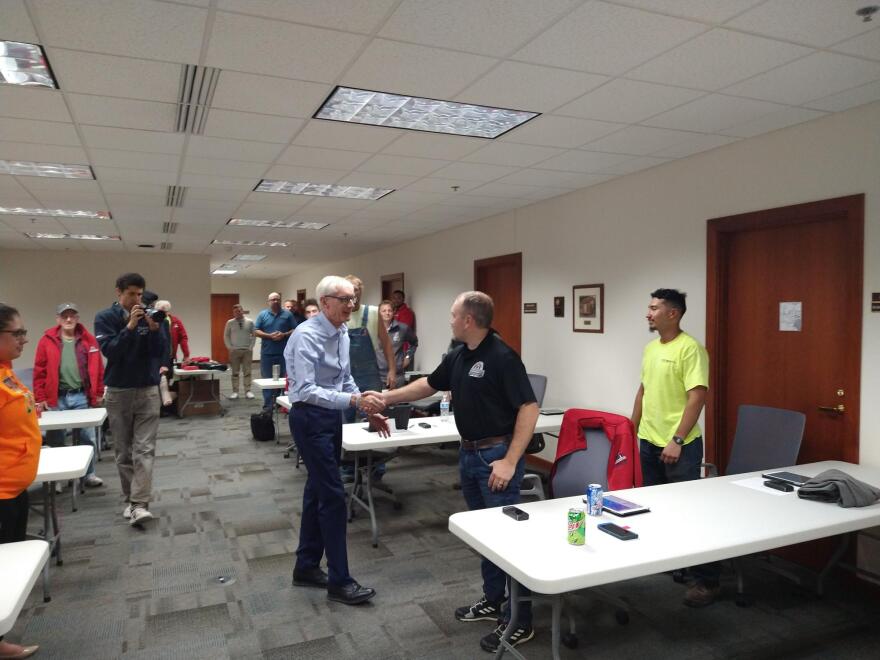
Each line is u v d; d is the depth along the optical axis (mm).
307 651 2338
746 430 3098
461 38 2193
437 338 7578
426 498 4301
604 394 4625
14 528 2240
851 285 2906
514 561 1623
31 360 9141
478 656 2312
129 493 3738
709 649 2410
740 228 3488
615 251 4496
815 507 2109
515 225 5820
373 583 2924
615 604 2514
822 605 2791
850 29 2121
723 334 3684
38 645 2355
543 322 5383
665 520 1959
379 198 5355
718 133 3357
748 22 2070
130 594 2799
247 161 3994
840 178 2965
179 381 7781
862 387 2877
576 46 2266
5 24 2039
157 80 2555
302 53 2305
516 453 2186
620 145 3613
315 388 2514
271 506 4086
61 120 3090
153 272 9875
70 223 6703
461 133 3418
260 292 17328
